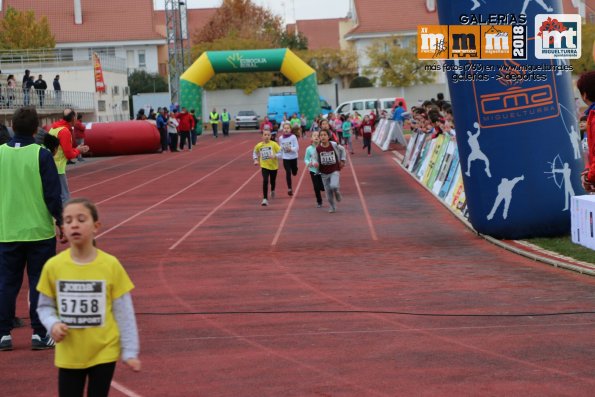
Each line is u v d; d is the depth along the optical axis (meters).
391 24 89.06
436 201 20.48
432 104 27.30
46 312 5.32
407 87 80.44
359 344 8.02
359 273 11.91
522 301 9.68
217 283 11.48
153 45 91.62
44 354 8.13
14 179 8.22
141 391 6.80
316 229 16.55
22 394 6.89
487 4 13.88
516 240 14.28
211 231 16.69
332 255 13.55
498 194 14.12
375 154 39.78
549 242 13.86
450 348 7.75
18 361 7.90
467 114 14.09
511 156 13.97
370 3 90.56
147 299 10.53
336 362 7.43
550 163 13.98
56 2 92.56
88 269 5.28
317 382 6.86
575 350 7.52
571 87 14.26
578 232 13.32
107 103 57.56
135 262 13.44
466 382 6.70
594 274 10.99
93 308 5.26
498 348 7.69
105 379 5.27
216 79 82.12
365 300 10.06
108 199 23.50
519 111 13.91
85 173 32.75
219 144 52.03
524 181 14.01
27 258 8.32
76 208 5.24
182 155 42.00
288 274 12.00
